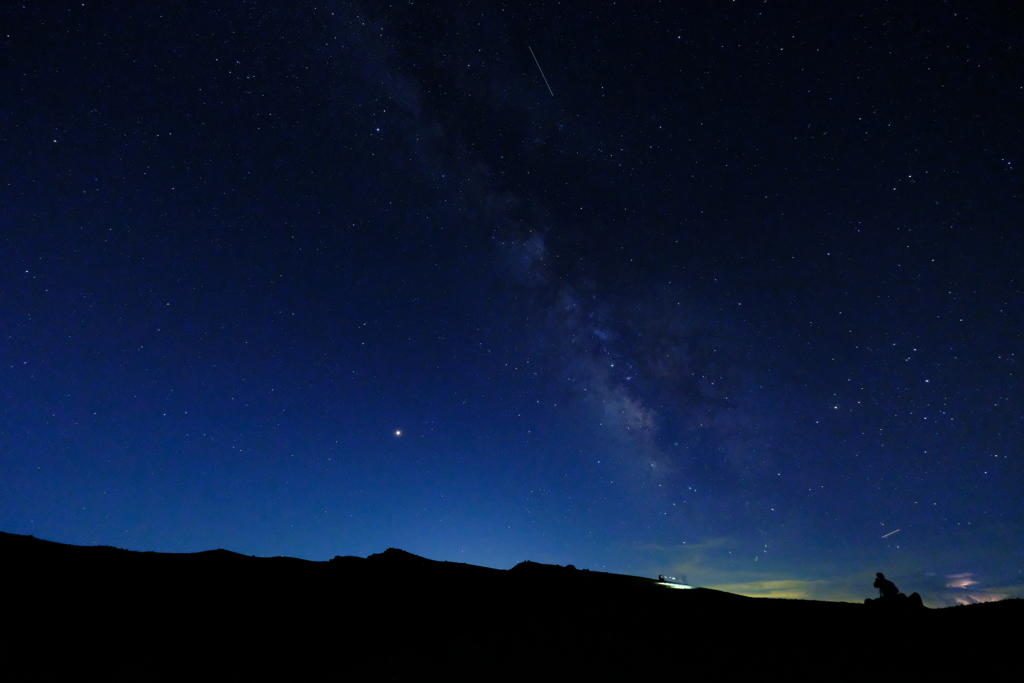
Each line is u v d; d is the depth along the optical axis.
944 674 6.90
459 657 7.79
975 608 9.57
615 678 6.98
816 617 9.57
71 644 7.62
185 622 8.64
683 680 6.91
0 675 6.77
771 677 6.97
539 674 7.13
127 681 6.94
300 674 7.33
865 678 6.86
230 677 7.18
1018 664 7.04
